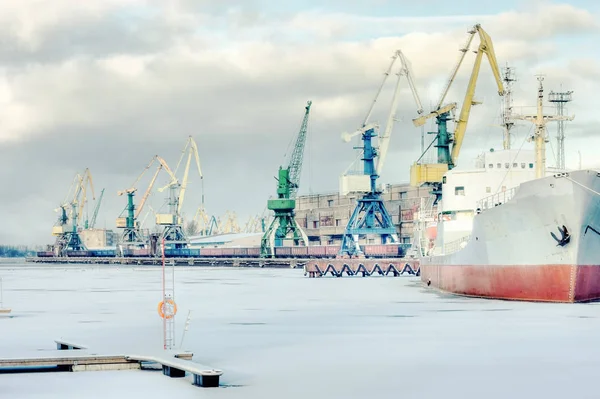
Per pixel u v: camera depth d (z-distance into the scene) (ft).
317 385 129.18
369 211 614.34
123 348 156.66
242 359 155.53
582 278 222.89
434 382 130.11
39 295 361.71
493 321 204.03
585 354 154.10
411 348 166.20
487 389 124.16
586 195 213.66
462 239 287.28
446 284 296.10
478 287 258.16
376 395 121.60
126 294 364.17
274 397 120.37
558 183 213.66
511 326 193.47
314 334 192.75
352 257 594.65
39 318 241.35
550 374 135.13
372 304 273.95
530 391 122.42
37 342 183.11
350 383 130.41
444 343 171.73
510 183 292.81
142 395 122.01
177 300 316.19
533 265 229.04
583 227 216.74
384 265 518.78
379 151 606.96
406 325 205.26
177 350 151.94
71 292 385.50
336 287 388.57
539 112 254.27
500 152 295.07
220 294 351.67
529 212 223.10
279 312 253.85
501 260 240.12
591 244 221.87
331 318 230.07
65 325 219.82
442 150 482.28
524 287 234.58
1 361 138.92
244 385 129.59
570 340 170.91
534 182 219.20
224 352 164.86
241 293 357.20
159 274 644.27
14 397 121.29
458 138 485.56
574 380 130.00
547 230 221.46
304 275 551.18
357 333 192.85
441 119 481.46
